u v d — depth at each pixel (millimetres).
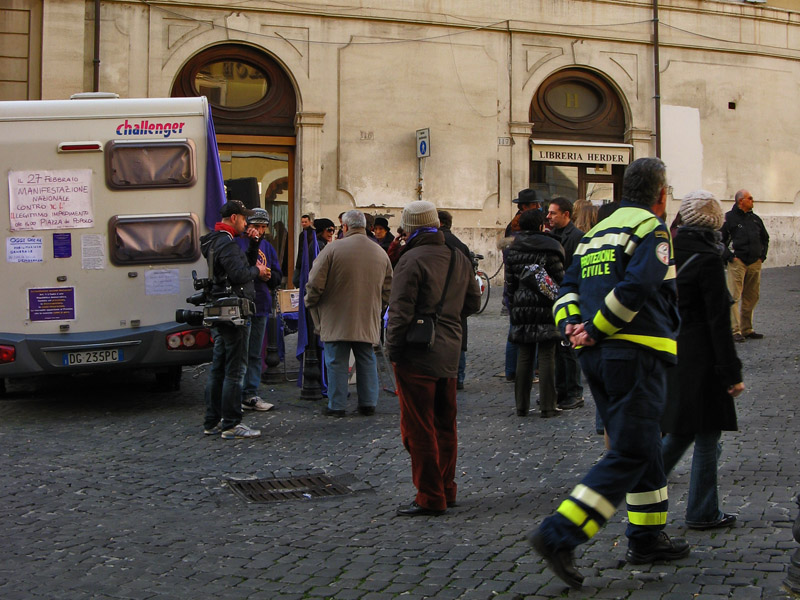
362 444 7871
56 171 9242
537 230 8547
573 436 7859
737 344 12211
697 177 23156
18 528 5621
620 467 4234
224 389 8203
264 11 19781
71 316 9273
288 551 5105
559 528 4172
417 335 5703
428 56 20859
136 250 9398
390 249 9703
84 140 9297
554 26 21812
